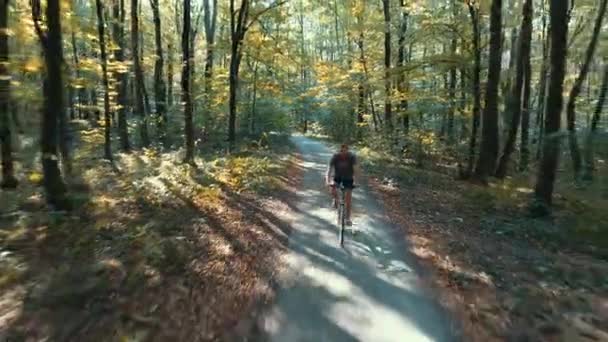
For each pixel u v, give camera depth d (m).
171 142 26.66
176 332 5.27
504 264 7.91
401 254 8.35
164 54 34.47
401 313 5.92
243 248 8.52
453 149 23.75
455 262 7.94
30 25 15.02
